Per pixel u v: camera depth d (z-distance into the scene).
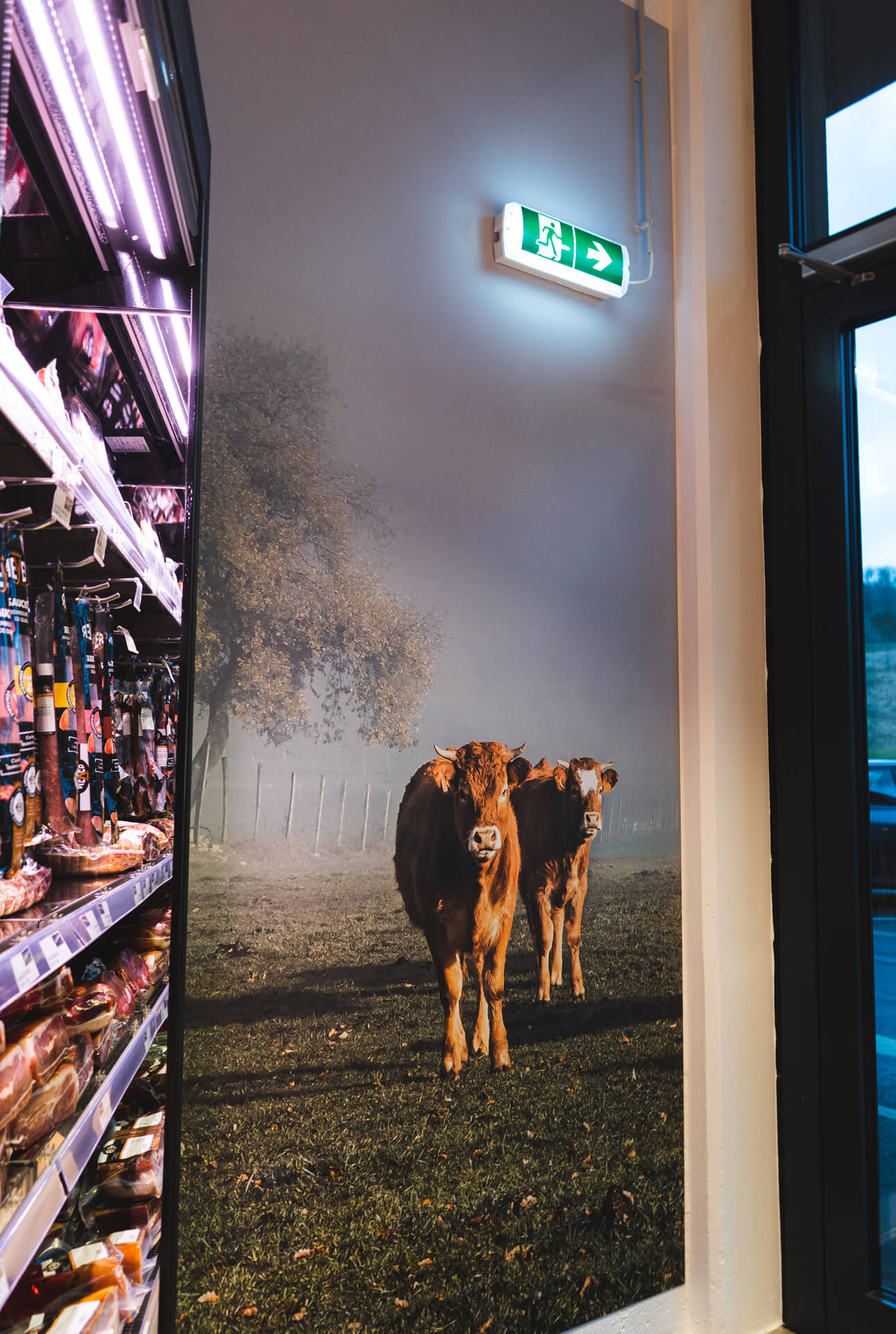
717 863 2.22
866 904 2.19
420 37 1.99
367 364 1.88
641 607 2.30
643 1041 2.17
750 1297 2.17
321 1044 1.71
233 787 1.66
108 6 0.80
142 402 1.53
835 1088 2.19
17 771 1.13
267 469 1.74
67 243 1.15
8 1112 0.93
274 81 1.79
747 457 2.41
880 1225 2.12
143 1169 1.46
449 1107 1.86
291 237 1.79
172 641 1.96
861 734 2.22
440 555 1.96
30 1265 1.23
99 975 1.44
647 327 2.37
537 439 2.14
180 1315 1.52
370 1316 1.71
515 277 2.12
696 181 2.37
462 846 1.94
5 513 1.11
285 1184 1.65
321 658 1.78
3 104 0.59
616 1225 2.06
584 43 2.29
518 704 2.05
